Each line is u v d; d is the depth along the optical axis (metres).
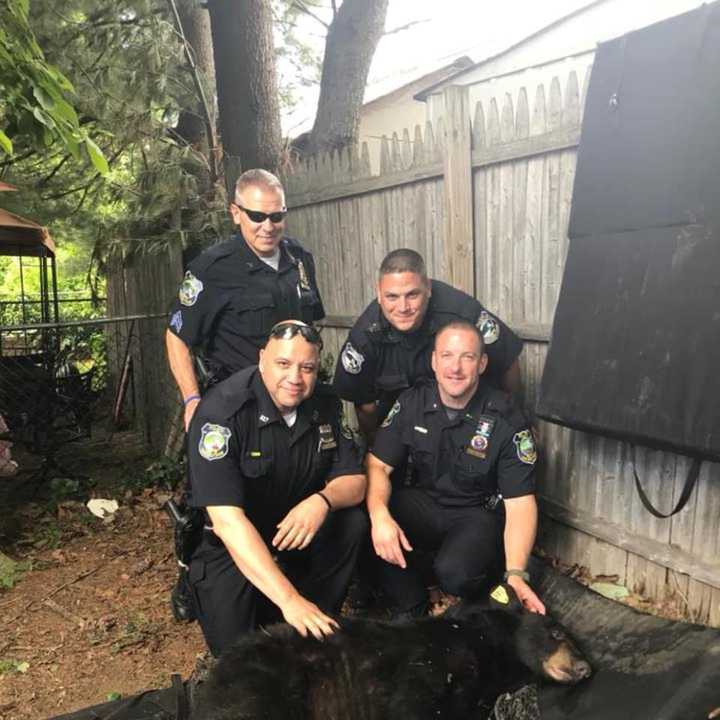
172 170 6.40
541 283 3.35
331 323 4.95
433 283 3.29
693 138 2.46
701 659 2.33
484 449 2.94
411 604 3.10
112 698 2.77
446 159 3.68
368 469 3.16
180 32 6.74
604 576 3.30
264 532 2.89
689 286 2.46
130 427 7.29
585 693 2.39
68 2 6.92
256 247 3.25
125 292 7.18
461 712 2.37
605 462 3.21
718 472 2.73
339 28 6.62
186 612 3.19
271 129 6.26
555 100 3.14
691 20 2.50
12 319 12.48
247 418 2.62
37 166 8.95
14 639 3.22
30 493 5.26
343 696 2.23
